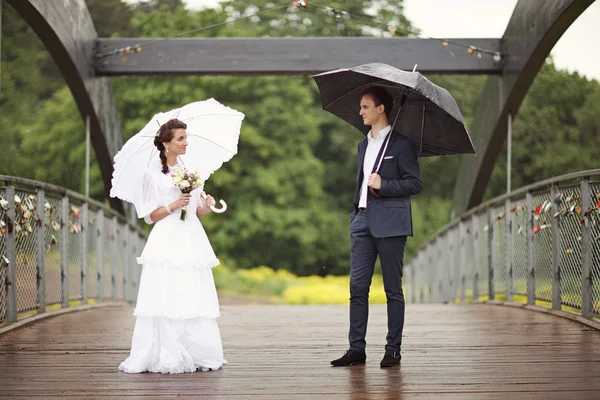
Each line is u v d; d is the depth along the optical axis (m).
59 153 31.81
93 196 32.44
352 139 36.94
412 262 22.64
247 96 34.56
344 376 5.80
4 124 29.86
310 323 9.61
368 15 36.47
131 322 9.60
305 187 34.69
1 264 8.45
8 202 8.47
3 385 5.54
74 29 13.05
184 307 6.04
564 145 28.20
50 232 10.23
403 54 13.97
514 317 9.85
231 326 9.25
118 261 14.81
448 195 37.50
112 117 15.95
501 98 13.91
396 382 5.55
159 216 6.20
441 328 8.74
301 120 34.69
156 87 32.94
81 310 11.33
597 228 8.36
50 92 31.72
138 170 6.53
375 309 11.71
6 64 29.56
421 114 6.42
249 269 34.53
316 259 35.41
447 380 5.61
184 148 6.31
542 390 5.25
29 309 9.45
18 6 10.96
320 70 13.99
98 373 6.02
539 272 10.50
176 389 5.36
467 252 14.90
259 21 36.62
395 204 6.25
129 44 14.19
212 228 33.94
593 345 7.27
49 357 6.82
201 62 14.05
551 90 28.34
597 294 8.51
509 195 11.54
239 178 34.31
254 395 5.14
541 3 11.62
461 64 13.93
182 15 34.69
